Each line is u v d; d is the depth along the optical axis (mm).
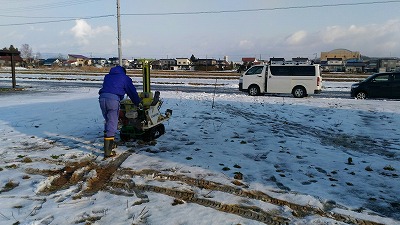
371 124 9430
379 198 4250
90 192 4246
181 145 6574
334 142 7328
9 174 4801
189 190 4301
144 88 7547
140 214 3580
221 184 4535
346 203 4066
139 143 6629
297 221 3555
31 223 3312
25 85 23359
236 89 21797
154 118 6793
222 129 8242
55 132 7594
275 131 8242
